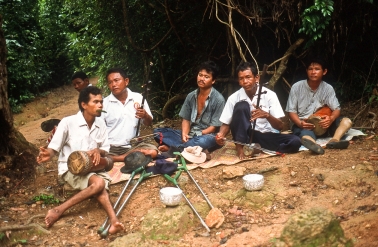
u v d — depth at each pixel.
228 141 5.01
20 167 5.39
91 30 10.45
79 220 4.24
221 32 7.59
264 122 5.33
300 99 5.65
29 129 10.98
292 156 5.06
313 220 3.27
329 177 4.49
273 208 4.20
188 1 7.64
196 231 3.95
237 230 3.90
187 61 8.33
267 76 7.29
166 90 8.78
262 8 6.58
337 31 6.55
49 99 14.88
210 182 4.66
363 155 4.91
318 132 5.41
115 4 8.88
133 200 4.43
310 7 5.75
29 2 14.45
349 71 6.83
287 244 3.27
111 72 5.29
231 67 7.82
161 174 4.72
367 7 6.39
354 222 3.72
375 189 4.23
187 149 4.99
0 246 3.82
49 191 4.80
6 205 4.57
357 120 6.24
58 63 16.50
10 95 13.76
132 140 5.28
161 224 3.89
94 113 4.43
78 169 4.17
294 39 7.02
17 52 13.80
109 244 3.70
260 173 4.70
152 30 8.57
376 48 6.70
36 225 4.07
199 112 5.51
